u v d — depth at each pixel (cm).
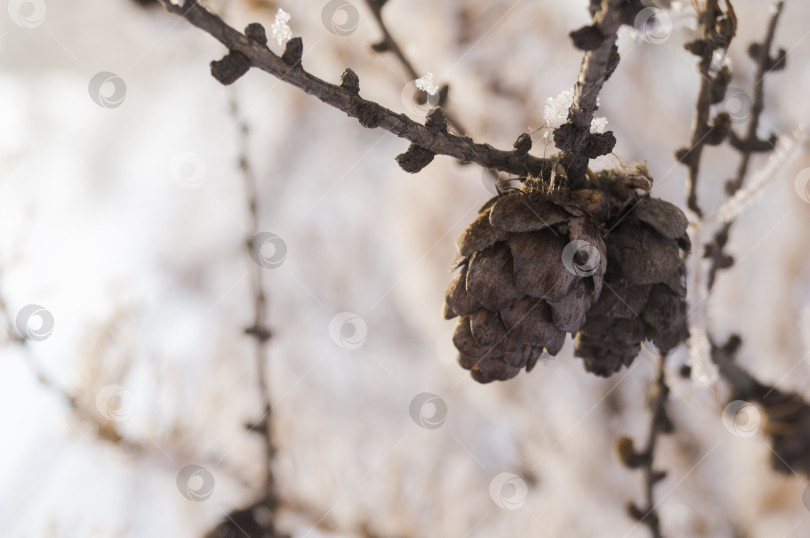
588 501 70
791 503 59
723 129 36
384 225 91
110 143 106
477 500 72
